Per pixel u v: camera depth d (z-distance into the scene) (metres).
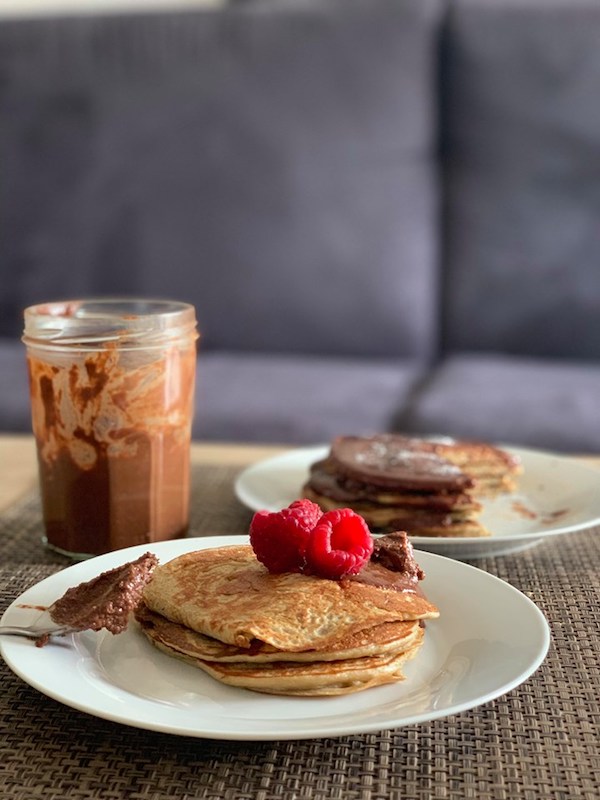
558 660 0.34
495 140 1.06
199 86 1.08
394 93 1.07
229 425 0.87
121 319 0.43
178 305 0.47
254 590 0.33
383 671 0.31
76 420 0.43
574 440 0.82
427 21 1.08
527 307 1.04
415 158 1.07
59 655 0.31
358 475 0.49
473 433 0.84
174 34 1.10
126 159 1.09
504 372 0.98
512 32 1.06
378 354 1.08
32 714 0.31
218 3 1.34
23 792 0.27
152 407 0.44
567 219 1.04
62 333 0.42
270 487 0.53
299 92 1.08
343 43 1.08
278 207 1.07
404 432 0.86
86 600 0.33
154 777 0.27
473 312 1.06
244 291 1.08
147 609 0.34
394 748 0.29
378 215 1.07
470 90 1.06
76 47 1.11
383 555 0.35
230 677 0.30
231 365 1.03
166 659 0.32
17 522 0.49
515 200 1.05
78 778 0.27
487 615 0.34
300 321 1.07
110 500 0.44
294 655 0.30
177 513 0.46
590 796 0.27
